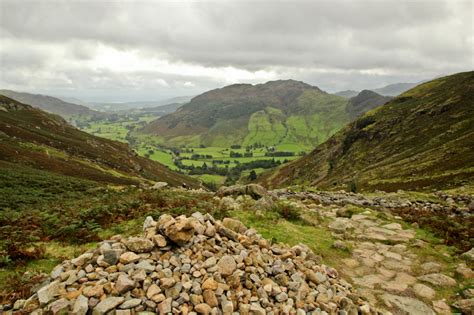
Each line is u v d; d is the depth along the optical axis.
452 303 8.16
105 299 5.86
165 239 7.86
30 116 140.25
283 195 25.33
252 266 7.99
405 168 80.44
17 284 7.36
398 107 154.12
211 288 6.66
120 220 14.39
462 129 96.19
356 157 126.81
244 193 21.06
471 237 12.59
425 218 15.70
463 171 58.59
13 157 67.94
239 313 6.50
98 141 150.50
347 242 12.50
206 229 8.81
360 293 8.75
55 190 38.38
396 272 10.01
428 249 11.59
